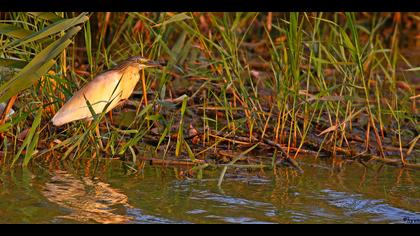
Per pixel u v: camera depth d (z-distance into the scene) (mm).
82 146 12578
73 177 11492
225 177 11867
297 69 13531
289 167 12602
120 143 13273
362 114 15680
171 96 15688
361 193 11281
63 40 11492
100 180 11406
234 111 15406
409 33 23578
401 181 12023
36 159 12297
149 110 13805
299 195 11062
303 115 14703
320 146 13188
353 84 14086
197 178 11742
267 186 11477
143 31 18250
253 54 20156
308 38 18000
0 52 12234
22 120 13047
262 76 18031
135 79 13391
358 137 14211
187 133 13984
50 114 13438
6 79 13008
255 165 11836
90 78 14312
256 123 14133
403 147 14008
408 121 15617
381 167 12836
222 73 15273
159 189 11094
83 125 12820
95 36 18234
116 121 14555
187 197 10773
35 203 10195
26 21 14422
